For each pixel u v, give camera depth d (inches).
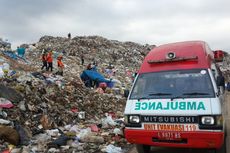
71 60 1644.9
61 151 327.0
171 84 290.7
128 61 2469.2
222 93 313.7
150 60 319.3
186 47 314.2
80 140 367.2
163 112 265.1
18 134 344.5
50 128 409.4
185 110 259.0
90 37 2994.6
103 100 663.8
